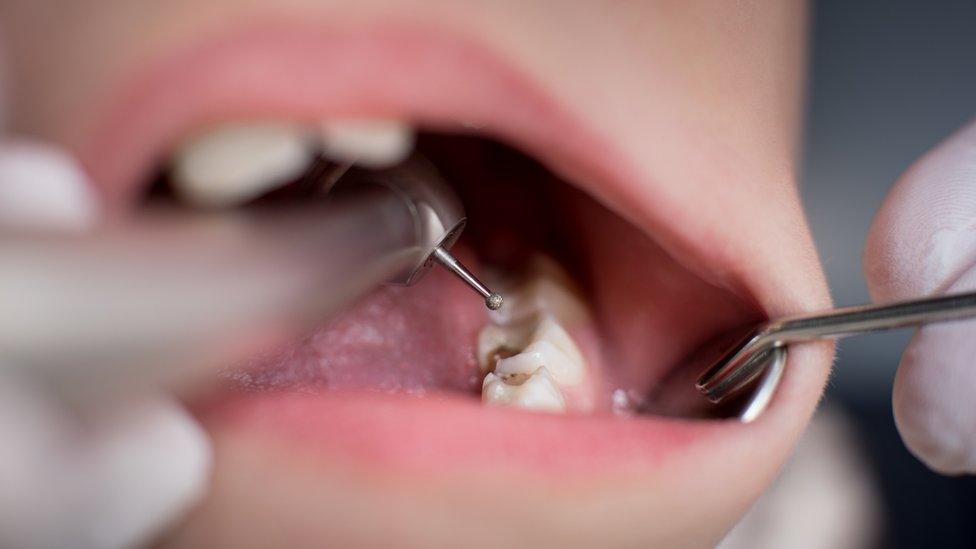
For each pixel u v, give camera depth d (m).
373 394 0.14
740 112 0.16
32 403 0.11
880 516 0.25
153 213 0.12
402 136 0.15
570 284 0.18
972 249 0.19
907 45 0.28
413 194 0.15
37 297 0.10
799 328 0.15
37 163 0.13
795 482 0.25
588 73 0.15
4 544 0.12
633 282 0.17
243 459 0.14
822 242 0.27
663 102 0.15
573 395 0.17
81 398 0.11
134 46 0.14
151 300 0.11
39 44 0.14
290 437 0.14
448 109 0.15
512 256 0.19
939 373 0.18
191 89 0.14
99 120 0.14
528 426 0.14
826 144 0.27
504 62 0.14
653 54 0.15
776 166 0.17
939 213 0.19
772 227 0.16
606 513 0.14
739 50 0.16
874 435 0.26
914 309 0.14
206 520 0.14
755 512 0.24
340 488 0.14
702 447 0.15
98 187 0.14
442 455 0.14
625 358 0.18
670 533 0.15
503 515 0.14
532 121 0.15
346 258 0.13
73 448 0.12
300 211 0.13
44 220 0.12
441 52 0.14
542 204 0.19
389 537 0.14
